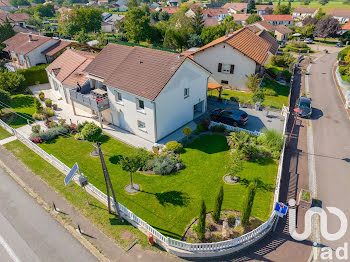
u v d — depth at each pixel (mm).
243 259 15156
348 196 19641
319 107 35031
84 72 30969
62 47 46594
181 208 18438
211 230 16594
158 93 23672
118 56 30203
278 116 31656
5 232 17094
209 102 35531
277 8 122500
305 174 21875
